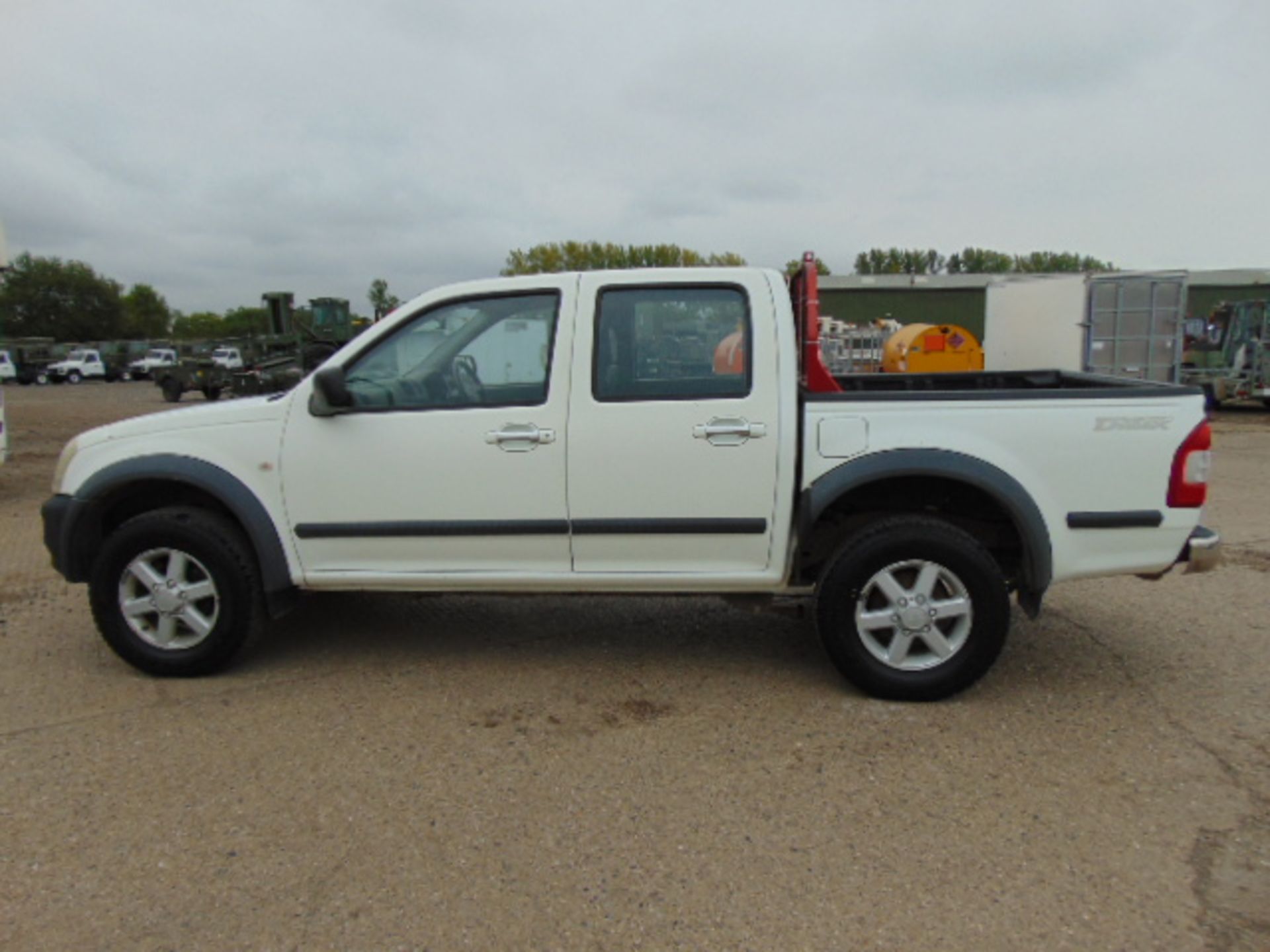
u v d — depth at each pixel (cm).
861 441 378
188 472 407
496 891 264
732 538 392
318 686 418
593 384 390
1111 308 1500
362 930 247
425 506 401
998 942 239
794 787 321
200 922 251
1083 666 436
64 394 3681
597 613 526
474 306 404
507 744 357
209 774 334
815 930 246
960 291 3603
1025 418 374
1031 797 313
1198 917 248
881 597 388
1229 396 1992
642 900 259
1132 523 376
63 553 424
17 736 366
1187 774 328
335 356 408
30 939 244
